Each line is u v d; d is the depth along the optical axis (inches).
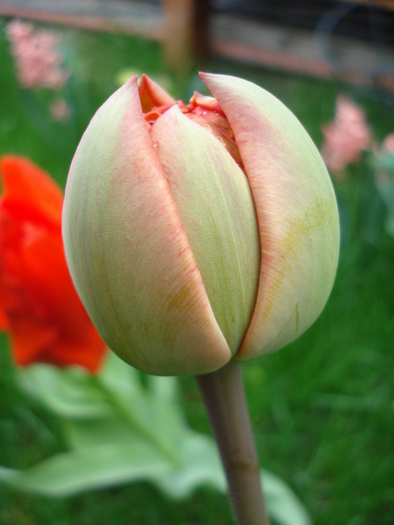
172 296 5.0
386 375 13.0
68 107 18.7
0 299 8.6
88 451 10.3
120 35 30.2
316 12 28.4
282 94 24.9
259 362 13.1
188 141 5.0
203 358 5.3
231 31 30.4
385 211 14.1
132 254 5.0
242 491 6.1
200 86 18.4
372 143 16.9
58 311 8.7
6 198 8.5
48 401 11.1
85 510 11.4
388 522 10.5
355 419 12.2
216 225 5.1
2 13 32.9
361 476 11.0
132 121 4.9
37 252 8.3
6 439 12.6
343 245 14.4
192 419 12.9
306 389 12.5
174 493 10.6
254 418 12.3
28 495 11.4
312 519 10.8
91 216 5.1
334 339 13.3
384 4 24.7
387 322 13.6
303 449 12.0
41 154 19.4
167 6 28.4
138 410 11.2
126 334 5.3
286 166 5.1
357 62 26.0
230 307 5.2
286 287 5.2
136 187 4.9
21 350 9.0
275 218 5.1
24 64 18.1
